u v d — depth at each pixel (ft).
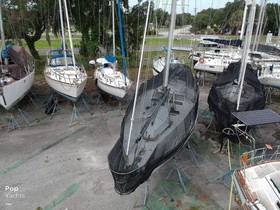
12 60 33.50
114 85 35.19
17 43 60.95
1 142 28.50
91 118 34.91
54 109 35.88
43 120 33.94
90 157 26.23
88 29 62.49
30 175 23.38
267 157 26.23
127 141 19.47
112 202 20.42
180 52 63.00
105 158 26.11
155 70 44.68
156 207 19.97
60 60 40.55
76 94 32.96
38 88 45.98
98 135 30.53
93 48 60.75
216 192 21.62
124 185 17.40
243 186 18.39
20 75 32.83
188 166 24.98
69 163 25.18
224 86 31.55
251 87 30.71
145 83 27.22
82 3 58.23
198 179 23.18
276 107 40.60
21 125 32.45
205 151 27.58
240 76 29.30
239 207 19.61
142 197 20.95
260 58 47.11
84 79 35.42
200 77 50.65
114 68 40.11
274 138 30.55
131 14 60.49
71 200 20.56
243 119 22.85
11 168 24.25
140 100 24.02
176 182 22.71
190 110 23.24
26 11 59.26
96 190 21.68
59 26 59.21
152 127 20.08
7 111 35.99
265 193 17.93
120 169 17.35
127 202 20.43
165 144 19.33
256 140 29.89
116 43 59.77
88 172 23.94
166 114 21.36
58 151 27.12
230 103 27.55
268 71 42.11
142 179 17.98
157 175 23.56
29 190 21.56
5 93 28.66
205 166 25.04
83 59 60.49
